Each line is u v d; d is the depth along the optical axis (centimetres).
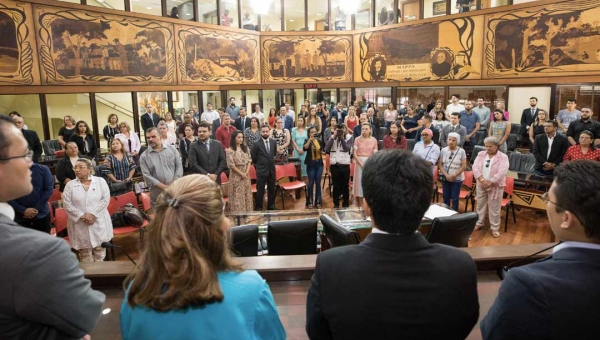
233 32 1219
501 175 546
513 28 985
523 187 591
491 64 1035
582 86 923
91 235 446
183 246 99
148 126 996
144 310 100
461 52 1088
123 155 654
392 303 109
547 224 615
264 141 672
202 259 100
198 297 96
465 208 646
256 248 362
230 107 1158
